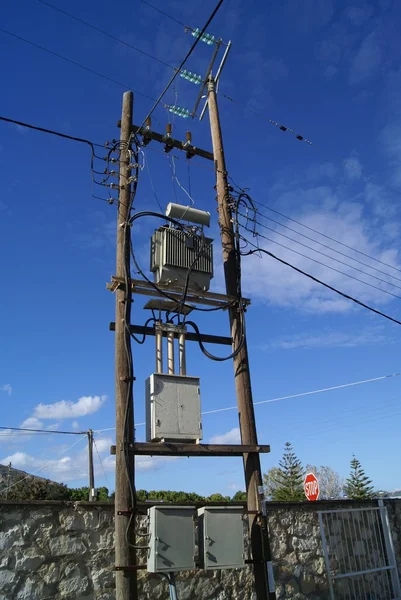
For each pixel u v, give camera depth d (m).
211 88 10.31
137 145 8.31
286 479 48.94
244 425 7.54
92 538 6.80
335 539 9.12
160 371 7.23
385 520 9.92
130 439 6.43
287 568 8.34
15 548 6.31
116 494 6.23
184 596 7.23
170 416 6.84
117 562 5.97
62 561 6.53
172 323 7.62
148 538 6.15
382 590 9.38
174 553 5.96
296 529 8.73
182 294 7.99
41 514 6.59
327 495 56.75
